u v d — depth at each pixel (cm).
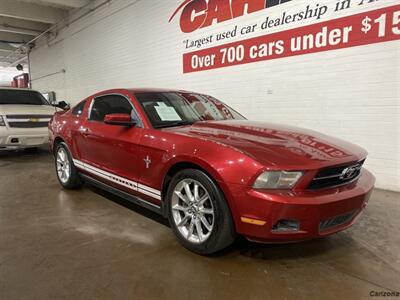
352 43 431
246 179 205
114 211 340
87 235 279
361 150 261
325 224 213
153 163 268
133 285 204
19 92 762
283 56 515
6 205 364
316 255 244
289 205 196
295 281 210
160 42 766
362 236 277
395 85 401
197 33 665
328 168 213
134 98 313
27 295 195
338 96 455
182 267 225
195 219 241
